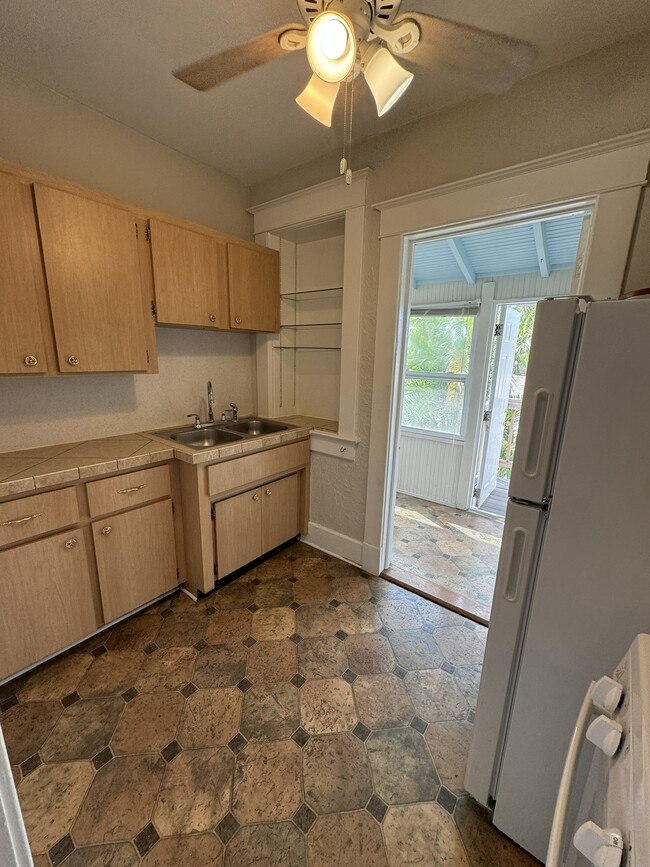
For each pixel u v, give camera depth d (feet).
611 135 4.49
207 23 4.36
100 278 5.59
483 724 3.66
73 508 5.30
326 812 3.81
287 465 7.98
